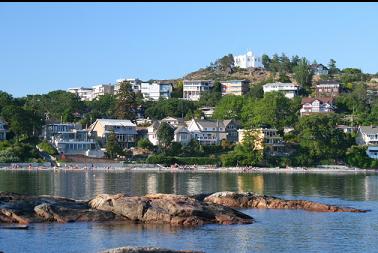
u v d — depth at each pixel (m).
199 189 136.12
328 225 83.81
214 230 78.75
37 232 74.94
